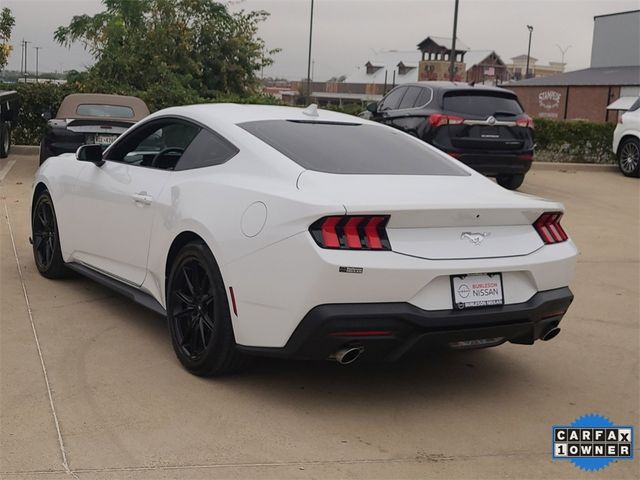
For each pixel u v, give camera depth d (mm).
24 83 15266
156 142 4926
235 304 3791
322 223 3480
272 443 3443
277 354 3656
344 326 3461
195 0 25172
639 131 14898
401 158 4391
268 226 3643
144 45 22625
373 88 90875
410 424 3736
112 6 24672
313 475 3184
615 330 5504
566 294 4078
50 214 5918
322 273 3426
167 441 3400
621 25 46094
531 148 11547
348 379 4273
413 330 3582
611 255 8164
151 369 4234
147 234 4570
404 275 3510
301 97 43719
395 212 3531
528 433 3723
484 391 4234
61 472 3086
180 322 4262
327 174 3869
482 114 11227
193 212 4094
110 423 3543
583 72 47750
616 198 12383
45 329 4809
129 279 4844
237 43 26172
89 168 5367
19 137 15148
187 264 4148
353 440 3523
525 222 4016
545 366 4711
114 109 10992
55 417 3574
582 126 17109
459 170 4504
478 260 3715
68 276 6004
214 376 4117
